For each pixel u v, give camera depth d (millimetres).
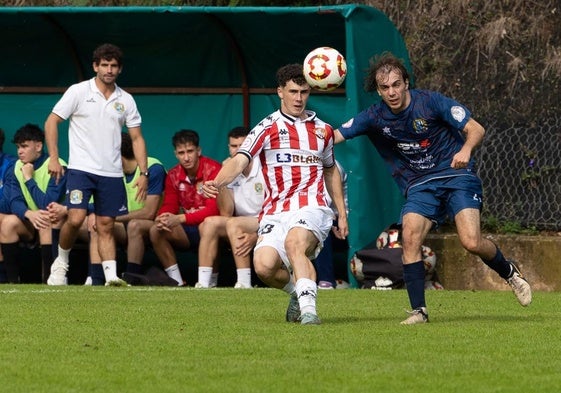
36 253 42406
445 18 45656
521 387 14688
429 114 22625
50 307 26234
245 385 14805
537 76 43594
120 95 35781
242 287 36094
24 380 15297
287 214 22344
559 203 40031
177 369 16188
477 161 41438
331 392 14281
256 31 40000
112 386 14805
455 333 20500
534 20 44812
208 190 21891
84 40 42062
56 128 35281
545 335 20234
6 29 41750
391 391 14383
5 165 40344
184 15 39469
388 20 38688
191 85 42969
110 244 35969
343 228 23250
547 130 40594
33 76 43500
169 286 37219
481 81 44156
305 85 22531
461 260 38125
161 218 37562
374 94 38062
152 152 43375
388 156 23422
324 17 38062
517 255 37844
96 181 35562
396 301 29031
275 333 20547
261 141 22422
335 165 23188
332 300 29375
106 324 22312
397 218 38594
